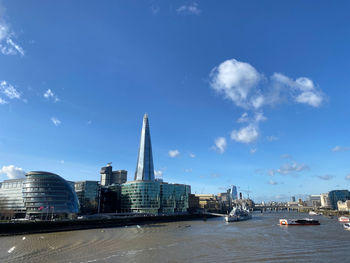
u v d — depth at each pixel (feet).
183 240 307.37
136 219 612.29
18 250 244.22
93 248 253.85
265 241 296.10
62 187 587.68
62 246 265.13
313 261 201.16
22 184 640.99
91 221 497.46
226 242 290.35
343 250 239.50
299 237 328.08
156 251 238.89
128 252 234.17
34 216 552.82
